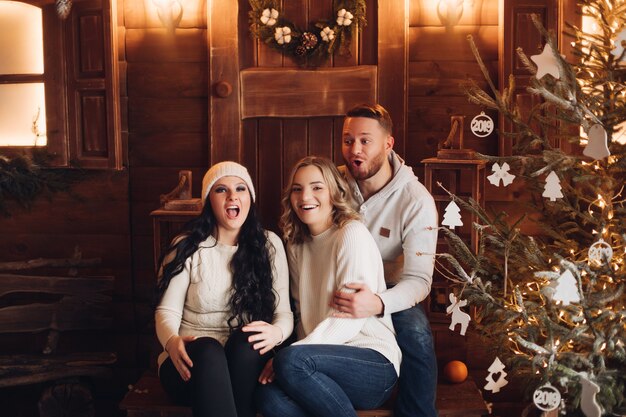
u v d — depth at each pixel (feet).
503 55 9.94
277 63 10.59
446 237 9.42
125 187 10.87
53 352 10.57
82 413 10.32
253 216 8.50
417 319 8.33
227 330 8.33
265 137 10.71
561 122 8.53
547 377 7.13
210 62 10.41
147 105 10.73
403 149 10.33
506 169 7.95
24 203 10.94
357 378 7.68
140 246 10.95
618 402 7.44
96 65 10.39
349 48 10.46
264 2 10.27
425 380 8.07
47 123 10.57
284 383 7.45
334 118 10.57
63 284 10.53
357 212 8.55
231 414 7.34
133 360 11.10
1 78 10.67
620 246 7.79
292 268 8.72
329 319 7.84
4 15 10.67
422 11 10.27
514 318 7.66
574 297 6.91
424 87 10.36
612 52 7.63
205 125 10.70
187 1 10.52
